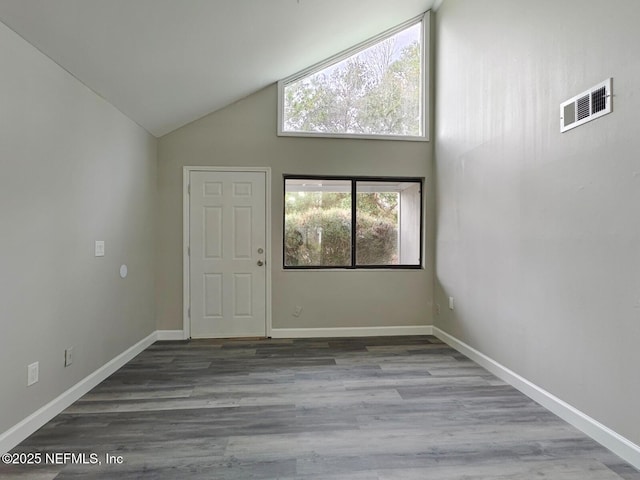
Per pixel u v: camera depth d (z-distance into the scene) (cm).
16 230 188
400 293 406
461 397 244
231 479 160
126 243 316
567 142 211
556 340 220
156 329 382
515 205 260
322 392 252
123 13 209
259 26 281
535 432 200
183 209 385
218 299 390
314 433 198
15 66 187
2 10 171
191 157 386
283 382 270
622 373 176
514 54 261
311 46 354
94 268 265
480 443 189
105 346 280
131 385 264
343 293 400
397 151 406
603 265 187
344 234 411
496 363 284
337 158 400
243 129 391
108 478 160
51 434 196
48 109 214
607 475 163
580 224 202
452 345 358
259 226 393
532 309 242
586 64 197
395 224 416
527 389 246
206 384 266
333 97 405
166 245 384
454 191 355
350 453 180
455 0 353
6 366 180
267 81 383
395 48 412
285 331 395
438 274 394
